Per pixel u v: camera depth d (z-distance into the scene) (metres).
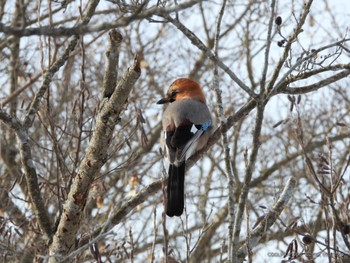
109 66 9.77
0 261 11.73
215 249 17.31
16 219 13.27
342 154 17.55
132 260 9.59
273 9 8.59
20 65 17.05
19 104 17.52
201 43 8.88
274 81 9.36
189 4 7.13
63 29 6.85
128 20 6.94
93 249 9.95
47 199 12.45
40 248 11.17
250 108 10.34
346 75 10.34
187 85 12.97
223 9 9.68
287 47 9.44
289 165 18.58
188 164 11.70
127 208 10.61
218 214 17.81
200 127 11.83
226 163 9.03
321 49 9.30
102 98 9.81
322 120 18.61
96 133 9.68
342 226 9.89
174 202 10.58
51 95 14.16
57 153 11.70
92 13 10.54
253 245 10.03
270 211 10.27
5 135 16.41
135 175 14.45
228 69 8.75
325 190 9.86
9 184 15.10
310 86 10.39
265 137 18.88
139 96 18.41
